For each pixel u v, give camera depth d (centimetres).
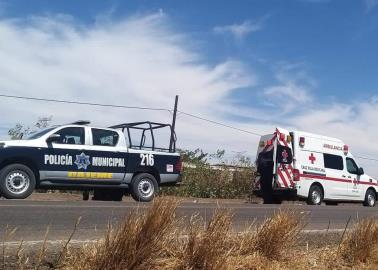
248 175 2411
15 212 877
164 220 525
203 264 548
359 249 740
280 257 659
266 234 657
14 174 1187
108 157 1326
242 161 2478
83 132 1305
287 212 721
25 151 1205
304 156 1884
